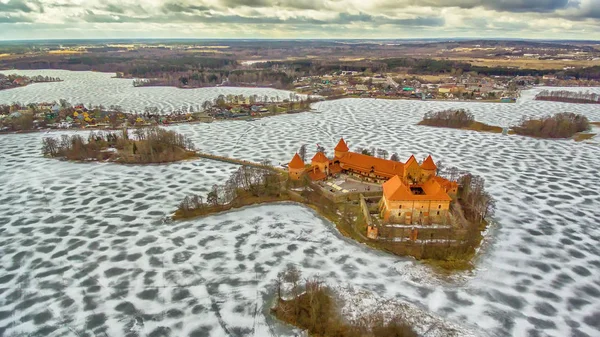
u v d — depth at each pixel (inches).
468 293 4158.5
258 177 6697.8
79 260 4768.7
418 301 4008.4
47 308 3991.1
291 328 3659.0
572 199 6579.7
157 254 4864.7
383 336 3444.9
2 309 3993.6
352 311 3826.3
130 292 4197.8
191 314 3870.6
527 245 5103.3
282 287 4207.7
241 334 3607.3
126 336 3619.6
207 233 5334.6
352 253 4817.9
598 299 4151.1
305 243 5049.2
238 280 4357.8
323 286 4153.5
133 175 7564.0
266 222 5600.4
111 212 5989.2
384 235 5064.0
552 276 4495.6
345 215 5605.3
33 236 5319.9
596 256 4911.4
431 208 5231.3
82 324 3777.1
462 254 4761.3
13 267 4653.1
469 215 5639.8
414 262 4626.0
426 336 3543.3
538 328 3727.9
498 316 3853.3
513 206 6269.7
